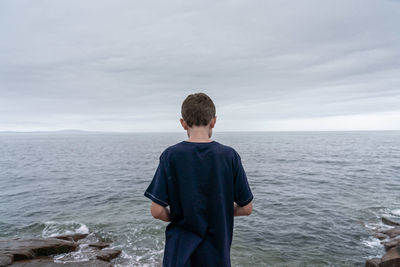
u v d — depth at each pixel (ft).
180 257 4.25
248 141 339.98
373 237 27.40
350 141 315.37
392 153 143.54
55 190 54.80
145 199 45.78
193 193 4.35
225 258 4.26
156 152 175.63
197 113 4.65
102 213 37.55
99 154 159.84
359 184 55.88
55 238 25.70
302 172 76.18
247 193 4.66
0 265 19.65
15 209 40.29
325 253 24.17
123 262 22.95
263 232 29.12
